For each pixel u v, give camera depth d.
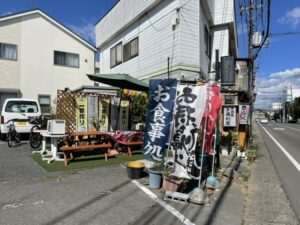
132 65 14.77
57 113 9.44
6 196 4.86
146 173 6.58
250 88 14.02
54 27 19.08
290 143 16.91
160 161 5.76
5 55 17.30
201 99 5.32
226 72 10.55
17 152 8.91
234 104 11.19
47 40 18.80
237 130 10.88
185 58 11.19
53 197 4.89
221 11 14.24
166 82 5.73
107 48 18.33
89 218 4.12
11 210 4.30
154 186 5.54
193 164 5.21
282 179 7.42
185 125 5.34
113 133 8.80
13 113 11.55
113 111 10.91
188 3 11.33
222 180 6.66
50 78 18.89
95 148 7.62
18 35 17.75
